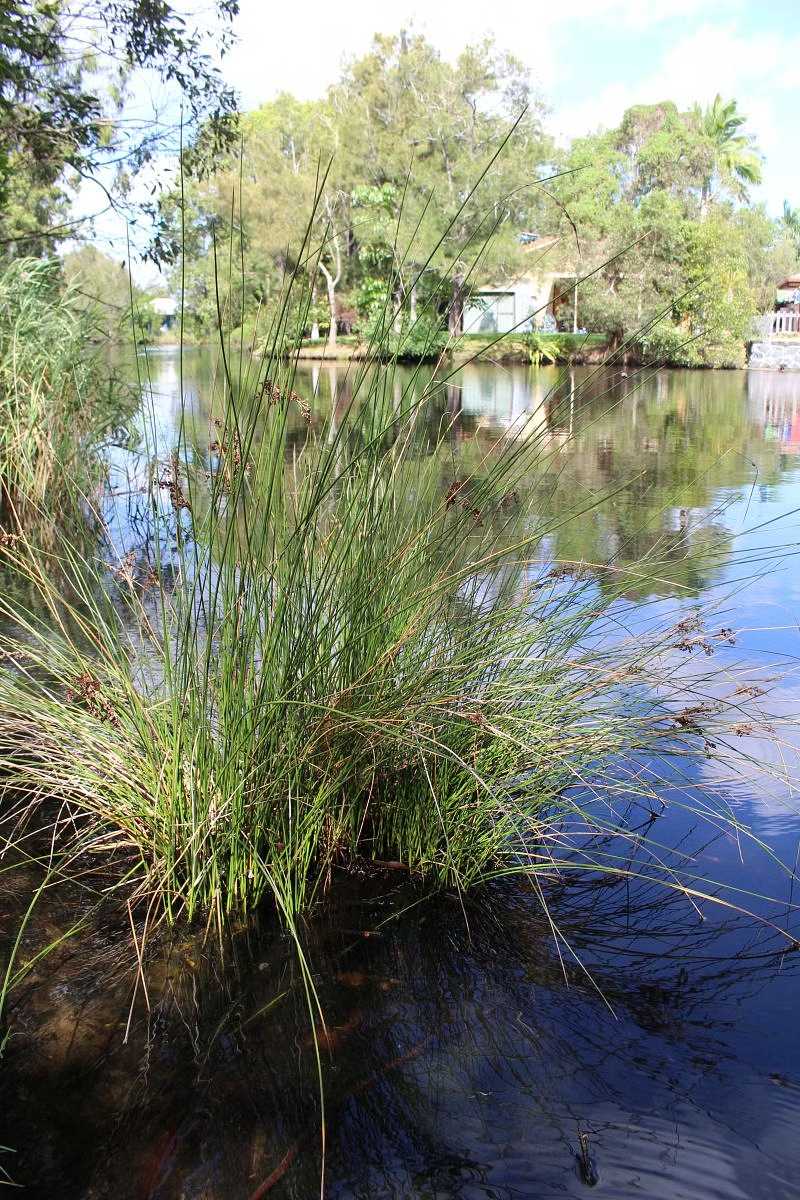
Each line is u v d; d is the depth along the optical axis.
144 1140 1.29
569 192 22.78
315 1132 1.31
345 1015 1.57
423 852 2.04
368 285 21.20
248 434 1.87
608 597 2.28
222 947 1.75
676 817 2.28
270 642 1.88
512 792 2.14
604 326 22.22
